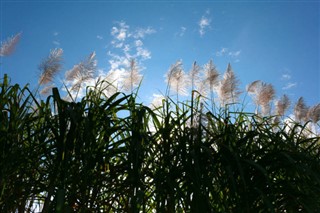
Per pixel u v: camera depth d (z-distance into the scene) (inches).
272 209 92.1
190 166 102.7
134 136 103.3
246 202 103.5
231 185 105.3
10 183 105.3
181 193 97.4
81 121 101.3
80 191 100.5
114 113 117.6
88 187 102.9
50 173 100.6
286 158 105.3
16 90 112.8
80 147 99.3
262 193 96.8
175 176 105.6
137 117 107.0
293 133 127.1
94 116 106.7
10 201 102.5
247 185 105.3
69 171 99.8
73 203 100.8
